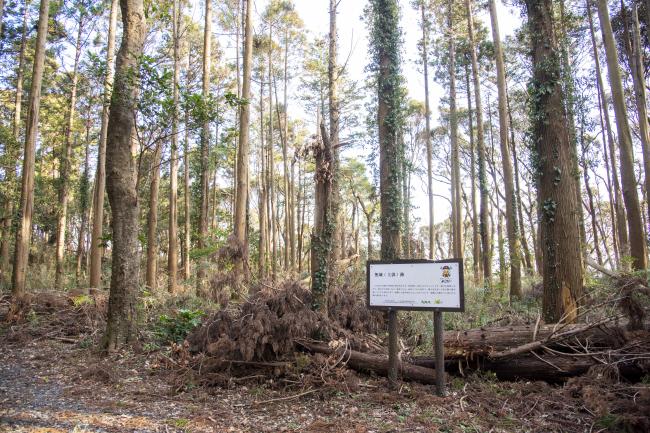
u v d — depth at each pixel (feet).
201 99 25.82
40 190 71.15
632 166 40.32
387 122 39.78
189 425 14.10
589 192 74.49
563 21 60.59
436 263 17.13
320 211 24.76
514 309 36.37
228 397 17.21
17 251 36.11
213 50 79.97
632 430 12.91
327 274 23.77
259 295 22.48
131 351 23.21
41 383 18.74
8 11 57.36
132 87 24.76
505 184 50.62
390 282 17.79
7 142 50.47
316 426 14.11
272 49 89.45
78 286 53.01
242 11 72.79
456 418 14.53
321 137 26.25
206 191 60.44
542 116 26.48
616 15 59.57
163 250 98.43
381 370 19.03
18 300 31.86
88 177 77.25
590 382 15.79
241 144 46.55
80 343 25.67
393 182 39.37
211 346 19.12
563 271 24.75
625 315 17.99
